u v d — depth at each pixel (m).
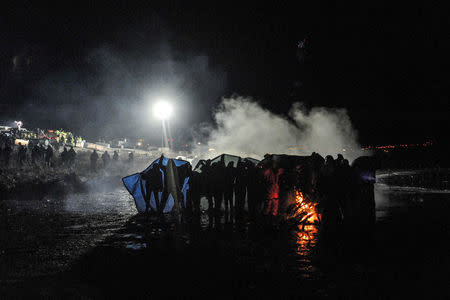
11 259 6.83
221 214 13.16
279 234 9.44
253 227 10.44
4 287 5.39
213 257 7.10
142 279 5.81
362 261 6.80
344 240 8.55
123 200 16.58
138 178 13.07
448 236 8.82
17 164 24.77
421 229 9.66
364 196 10.30
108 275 5.99
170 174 12.83
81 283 5.61
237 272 6.18
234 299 5.01
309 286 5.50
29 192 16.66
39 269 6.28
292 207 11.20
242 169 12.53
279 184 11.35
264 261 6.83
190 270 6.28
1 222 10.34
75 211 13.09
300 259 6.97
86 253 7.31
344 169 10.05
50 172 22.06
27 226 9.96
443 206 13.86
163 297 5.08
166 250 7.62
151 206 13.33
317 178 10.26
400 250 7.57
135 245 8.03
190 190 12.55
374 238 8.69
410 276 5.94
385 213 12.28
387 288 5.40
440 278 5.84
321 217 10.73
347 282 5.67
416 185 23.48
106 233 9.30
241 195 12.45
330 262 6.75
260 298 5.04
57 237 8.74
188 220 11.66
